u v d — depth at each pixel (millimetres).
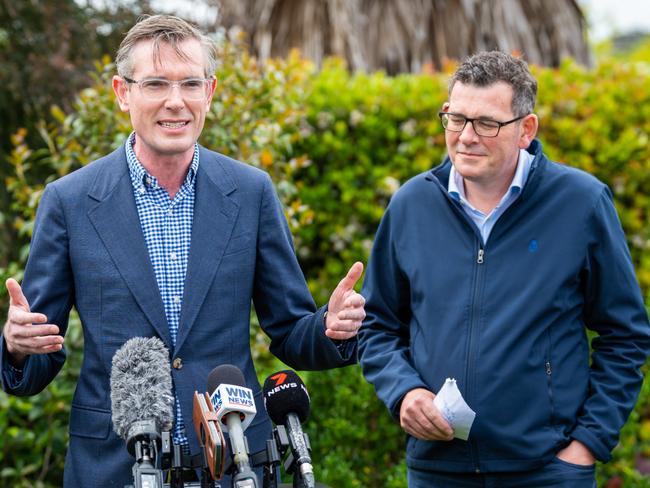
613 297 3217
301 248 6211
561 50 7949
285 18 7715
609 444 3123
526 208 3221
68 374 4855
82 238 2781
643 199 6324
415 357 3293
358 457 4836
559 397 3117
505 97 3135
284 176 5039
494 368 3104
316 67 7555
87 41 6637
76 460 2738
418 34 7648
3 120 6742
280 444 2355
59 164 4961
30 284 2779
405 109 6176
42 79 6445
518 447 3082
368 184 6219
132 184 2850
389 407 3230
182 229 2836
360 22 7602
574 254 3164
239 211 2883
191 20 6449
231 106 4781
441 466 3191
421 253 3312
